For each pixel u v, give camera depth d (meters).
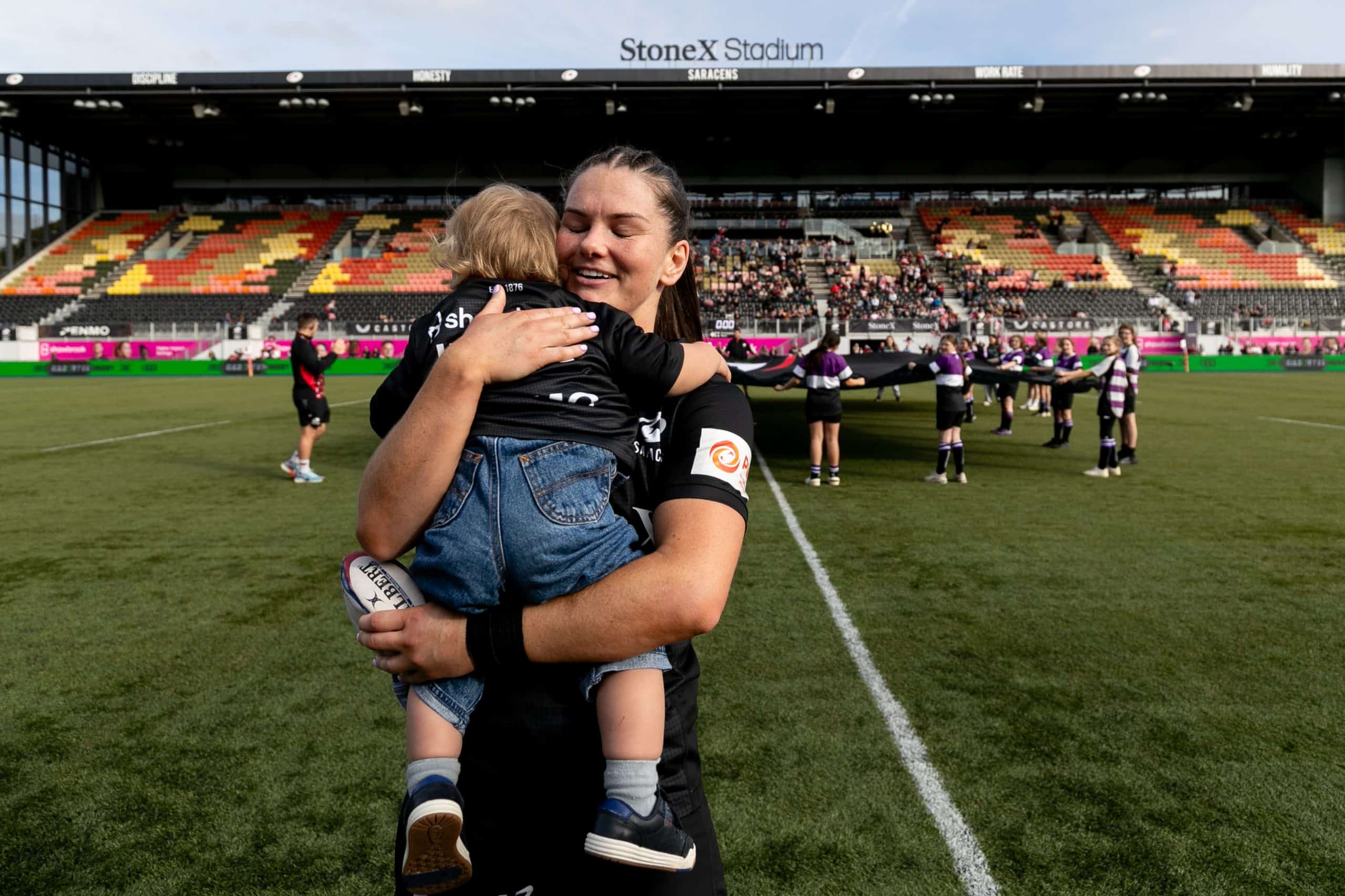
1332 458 10.26
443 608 1.08
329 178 41.47
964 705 3.36
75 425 13.95
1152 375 28.70
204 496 7.97
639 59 38.06
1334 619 4.41
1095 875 2.29
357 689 3.54
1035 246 39.09
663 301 1.54
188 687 3.56
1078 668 3.74
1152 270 37.38
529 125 36.06
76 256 37.38
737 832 2.50
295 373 8.56
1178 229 40.16
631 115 34.97
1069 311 34.66
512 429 1.12
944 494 8.16
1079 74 31.17
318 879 2.28
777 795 2.70
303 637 4.19
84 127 35.97
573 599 1.03
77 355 31.11
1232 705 3.37
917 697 3.43
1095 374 9.23
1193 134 37.75
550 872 1.11
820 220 40.19
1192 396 19.64
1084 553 5.83
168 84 31.22
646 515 1.21
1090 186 42.41
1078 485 8.63
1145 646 4.02
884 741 3.05
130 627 4.34
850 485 8.70
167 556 5.80
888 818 2.56
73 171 39.53
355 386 23.73
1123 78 31.16
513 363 1.08
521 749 1.11
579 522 1.10
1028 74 31.22
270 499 7.79
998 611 4.55
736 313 33.94
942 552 5.86
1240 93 32.31
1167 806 2.63
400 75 31.33
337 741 3.08
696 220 40.12
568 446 1.13
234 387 23.72
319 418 8.66
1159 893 2.22
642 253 1.30
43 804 2.65
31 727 3.19
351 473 9.29
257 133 36.81
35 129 36.19
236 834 2.49
